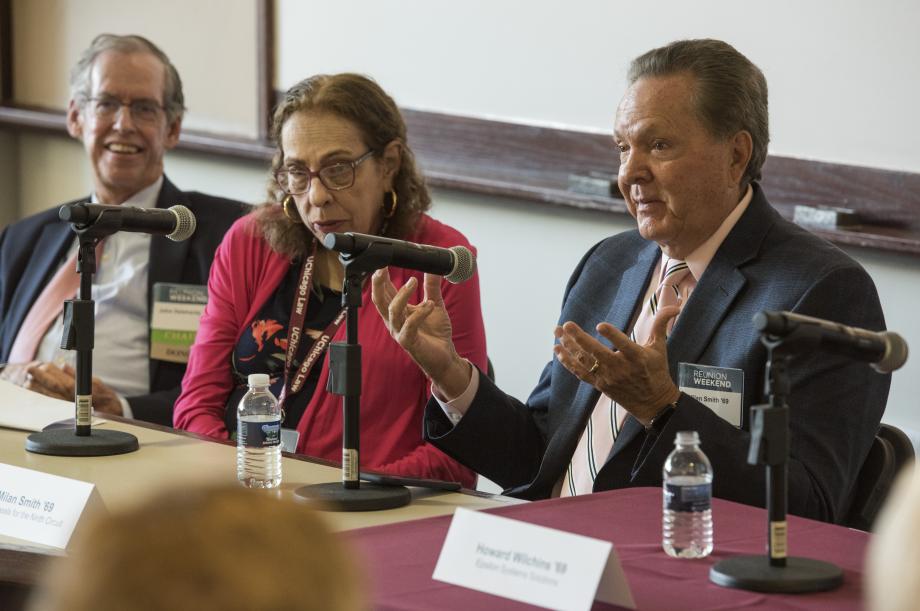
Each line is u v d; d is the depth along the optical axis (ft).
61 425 23.62
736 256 21.97
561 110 38.19
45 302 35.01
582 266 25.64
